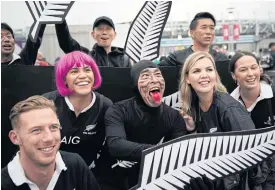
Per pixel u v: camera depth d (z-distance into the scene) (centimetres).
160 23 218
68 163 139
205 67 167
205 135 153
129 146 154
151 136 170
